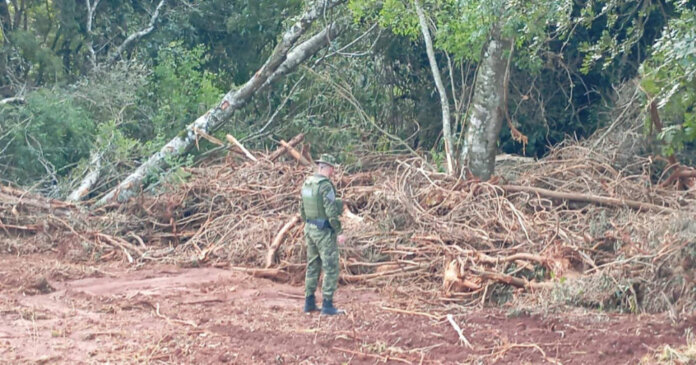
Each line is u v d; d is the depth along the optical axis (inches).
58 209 597.9
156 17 975.0
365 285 421.1
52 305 370.0
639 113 629.0
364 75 871.1
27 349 291.7
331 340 308.2
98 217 579.5
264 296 398.3
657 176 592.4
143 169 668.1
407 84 877.8
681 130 463.8
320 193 355.3
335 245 356.5
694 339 296.0
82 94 827.4
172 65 920.9
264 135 817.5
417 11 627.5
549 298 359.6
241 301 384.2
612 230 434.0
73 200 634.8
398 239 458.3
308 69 792.3
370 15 717.3
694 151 652.7
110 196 646.5
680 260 350.9
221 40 1030.4
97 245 528.4
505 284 377.1
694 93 408.8
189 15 999.0
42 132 755.4
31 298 385.1
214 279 441.7
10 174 728.3
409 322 337.4
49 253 534.0
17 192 608.1
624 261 366.6
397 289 399.9
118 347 296.7
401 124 880.3
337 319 345.4
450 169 567.2
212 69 1030.4
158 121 834.8
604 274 360.8
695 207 444.8
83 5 964.0
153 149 727.7
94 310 362.9
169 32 978.1
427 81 863.7
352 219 500.1
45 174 747.4
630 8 708.0
